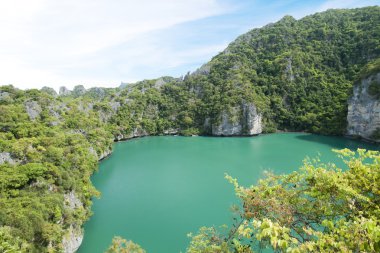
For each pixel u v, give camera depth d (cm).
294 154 6956
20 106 5684
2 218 2208
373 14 13000
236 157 6988
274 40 14375
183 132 11625
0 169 3144
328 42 13188
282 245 660
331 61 12338
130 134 11256
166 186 5075
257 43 14912
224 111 10719
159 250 3003
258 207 988
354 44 12081
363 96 7931
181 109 12531
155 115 12581
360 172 968
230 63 13300
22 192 2786
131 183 5322
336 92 10812
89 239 3244
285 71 12156
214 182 5216
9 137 4356
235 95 11094
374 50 11119
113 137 9794
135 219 3741
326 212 916
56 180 3200
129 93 13288
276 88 11894
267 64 12925
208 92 12338
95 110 10825
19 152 3644
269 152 7319
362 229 680
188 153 7819
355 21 13538
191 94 13025
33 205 2536
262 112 10888
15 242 1953
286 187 1104
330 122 9506
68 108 7725
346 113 9031
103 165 6794
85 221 3516
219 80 12738
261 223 715
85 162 4531
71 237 2911
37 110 6019
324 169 1022
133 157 7606
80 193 3584
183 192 4738
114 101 12144
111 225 3575
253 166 6097
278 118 11275
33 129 4716
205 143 9306
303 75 11994
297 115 11031
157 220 3694
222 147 8444
